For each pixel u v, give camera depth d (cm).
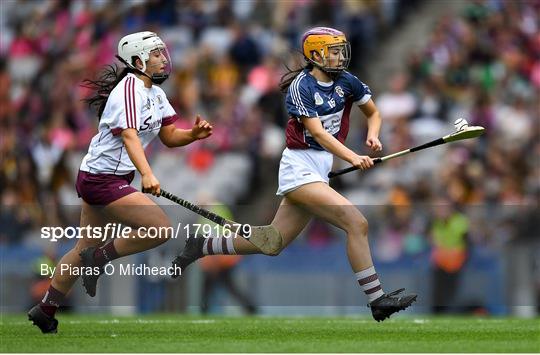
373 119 2792
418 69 5994
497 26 6150
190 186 5566
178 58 6150
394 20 6431
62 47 6525
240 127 5678
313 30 2681
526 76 5997
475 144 5531
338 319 3359
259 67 5978
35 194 5559
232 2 6450
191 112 5881
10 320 3250
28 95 6334
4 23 6819
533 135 5638
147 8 6475
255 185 5572
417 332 2703
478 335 2605
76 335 2617
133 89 2580
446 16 6288
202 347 2300
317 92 2670
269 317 3556
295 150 2692
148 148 5666
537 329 2791
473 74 5947
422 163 5422
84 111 6000
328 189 2652
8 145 5694
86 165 2620
